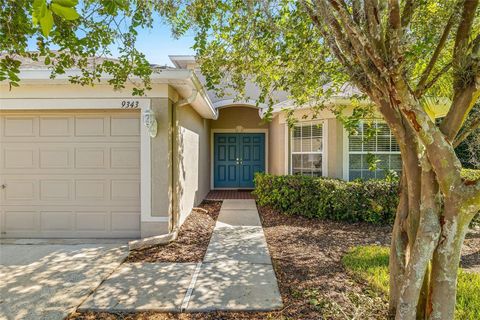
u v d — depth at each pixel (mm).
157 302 3086
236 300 3125
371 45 2006
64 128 5324
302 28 3549
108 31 3137
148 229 5184
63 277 3697
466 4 2213
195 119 8305
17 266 4051
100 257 4398
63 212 5355
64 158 5344
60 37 2760
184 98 6016
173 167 5586
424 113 1994
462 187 1967
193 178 7984
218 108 10914
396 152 7316
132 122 5316
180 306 3010
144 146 5188
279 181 7445
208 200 9562
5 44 2521
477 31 2828
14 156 5332
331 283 3504
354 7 2334
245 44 3785
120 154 5336
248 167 11906
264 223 6555
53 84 4996
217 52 3904
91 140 5336
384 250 4570
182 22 3455
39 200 5340
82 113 5309
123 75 3496
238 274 3795
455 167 1993
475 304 2957
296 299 3143
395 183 6152
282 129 8953
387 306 2955
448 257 2031
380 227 6023
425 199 2117
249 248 4848
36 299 3146
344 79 4152
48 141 5324
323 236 5492
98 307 2992
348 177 7359
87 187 5359
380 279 3525
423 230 2078
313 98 5289
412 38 2754
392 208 6164
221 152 11891
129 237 5344
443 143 2002
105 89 5137
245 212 7652
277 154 9664
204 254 4566
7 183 5344
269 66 4172
